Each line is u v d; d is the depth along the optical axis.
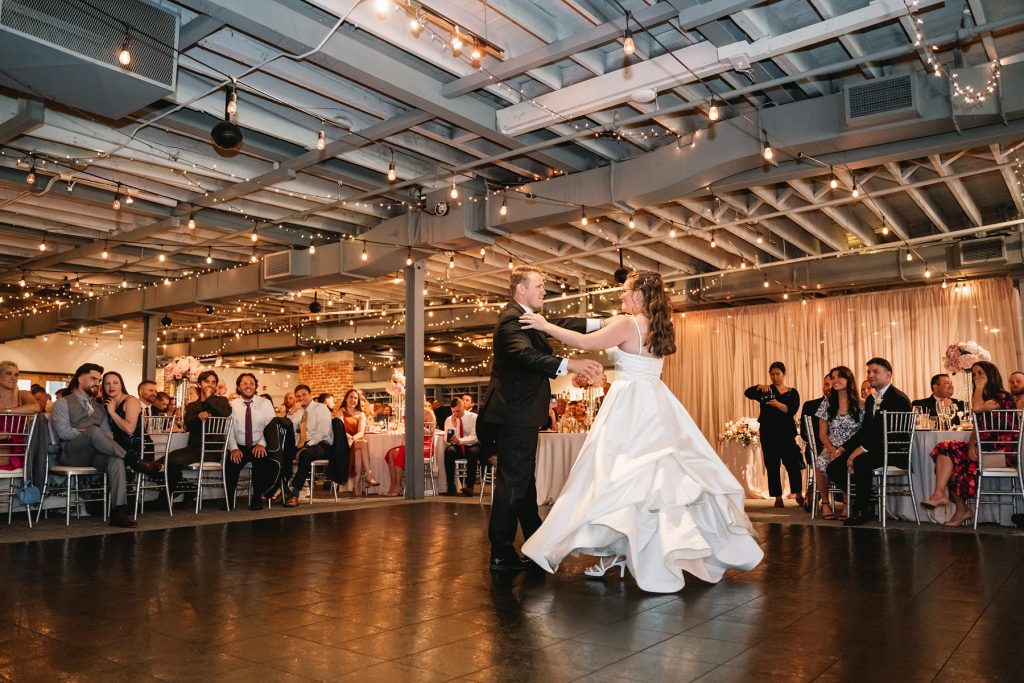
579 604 3.03
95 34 4.52
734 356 12.70
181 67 5.46
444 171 7.42
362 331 15.52
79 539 5.17
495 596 3.20
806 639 2.50
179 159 6.99
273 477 7.51
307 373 18.16
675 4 4.82
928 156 6.76
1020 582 3.45
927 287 10.98
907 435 6.24
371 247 9.15
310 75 5.76
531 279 3.95
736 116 6.57
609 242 10.14
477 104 6.29
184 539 5.13
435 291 12.84
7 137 6.22
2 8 4.18
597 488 3.46
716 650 2.38
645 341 3.75
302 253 9.90
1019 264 9.52
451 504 8.08
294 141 6.69
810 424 6.80
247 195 8.07
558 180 7.62
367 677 2.15
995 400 5.96
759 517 6.74
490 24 5.31
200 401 7.94
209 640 2.54
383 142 6.74
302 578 3.65
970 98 5.44
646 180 7.04
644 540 3.36
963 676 2.11
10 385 6.38
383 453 9.85
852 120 5.75
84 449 6.09
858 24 4.88
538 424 3.93
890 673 2.14
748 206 8.84
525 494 3.92
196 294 11.27
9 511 6.11
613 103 5.87
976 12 4.81
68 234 9.41
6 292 12.61
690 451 3.66
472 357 18.11
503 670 2.20
